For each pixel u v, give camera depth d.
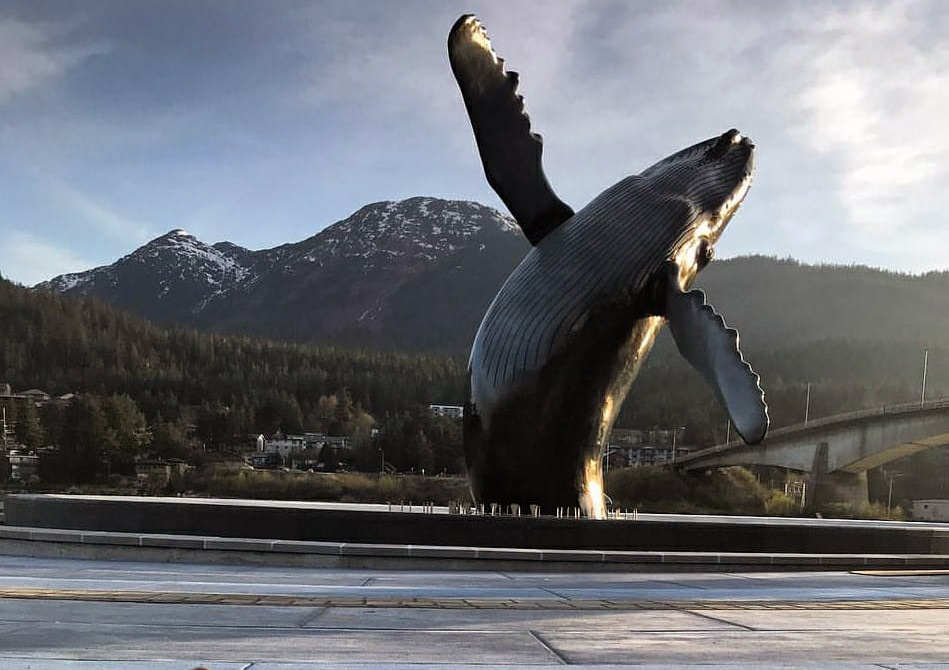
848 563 14.72
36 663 5.10
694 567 13.95
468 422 16.64
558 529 14.40
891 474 128.50
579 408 16.16
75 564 12.98
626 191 16.94
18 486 104.06
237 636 6.29
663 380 166.12
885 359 169.00
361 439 128.88
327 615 7.47
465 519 14.27
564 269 16.20
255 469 116.50
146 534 14.62
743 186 17.70
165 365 192.00
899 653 5.83
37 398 155.38
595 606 8.37
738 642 6.25
